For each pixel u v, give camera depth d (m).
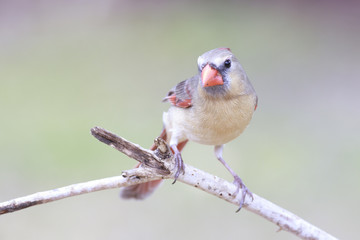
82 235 8.33
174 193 8.98
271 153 10.20
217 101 5.61
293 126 11.31
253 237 8.23
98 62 14.40
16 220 8.49
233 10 16.83
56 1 17.64
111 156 10.02
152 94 12.70
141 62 14.34
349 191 9.16
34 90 12.87
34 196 4.44
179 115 6.04
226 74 5.54
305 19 16.34
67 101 12.30
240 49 14.83
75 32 16.12
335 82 13.25
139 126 11.16
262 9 16.91
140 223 8.55
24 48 15.29
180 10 16.94
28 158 10.12
